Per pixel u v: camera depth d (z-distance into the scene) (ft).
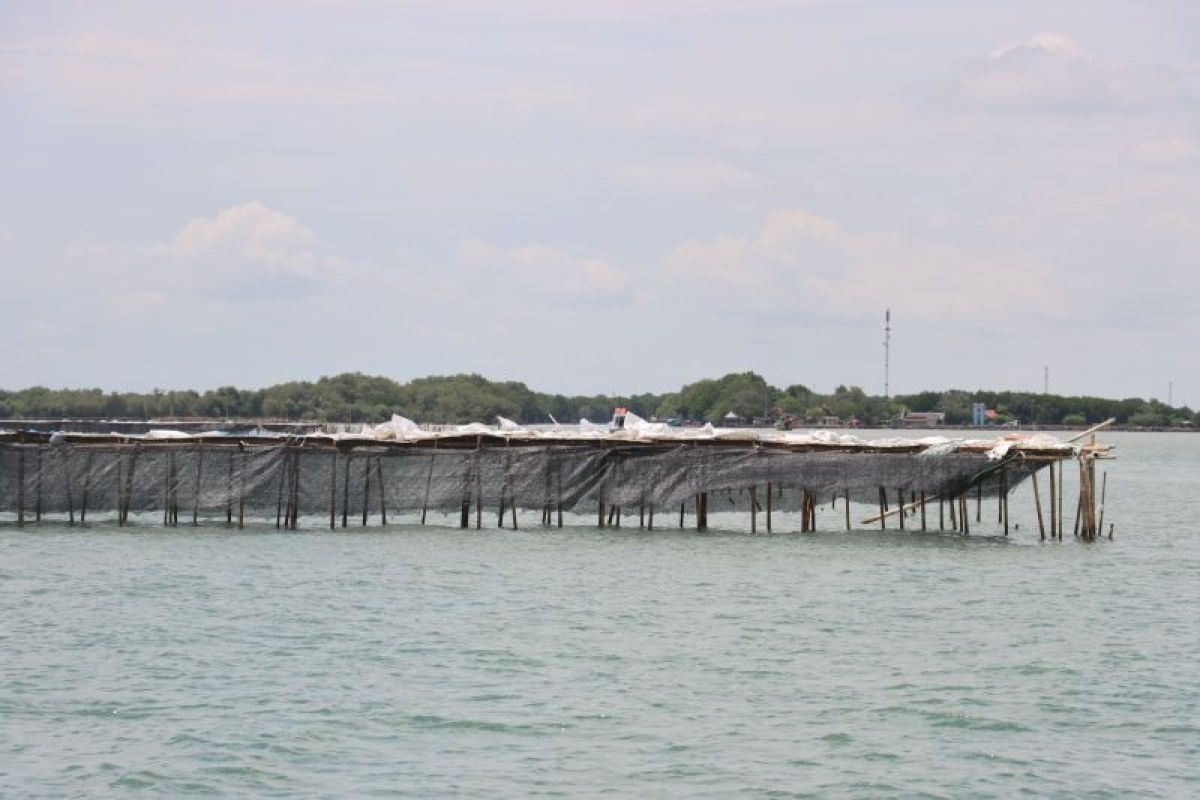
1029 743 170.30
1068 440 361.10
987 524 420.77
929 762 162.71
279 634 226.17
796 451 343.67
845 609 253.24
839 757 164.14
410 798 149.38
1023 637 230.07
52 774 155.33
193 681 194.18
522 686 193.16
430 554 314.14
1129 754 166.30
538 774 157.17
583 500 349.00
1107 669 206.90
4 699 183.83
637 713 180.45
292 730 171.53
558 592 267.18
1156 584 286.87
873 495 358.02
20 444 345.92
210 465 344.90
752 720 178.09
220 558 304.91
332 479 343.67
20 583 271.69
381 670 201.46
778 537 350.84
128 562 298.15
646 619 241.14
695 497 360.89
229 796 149.59
